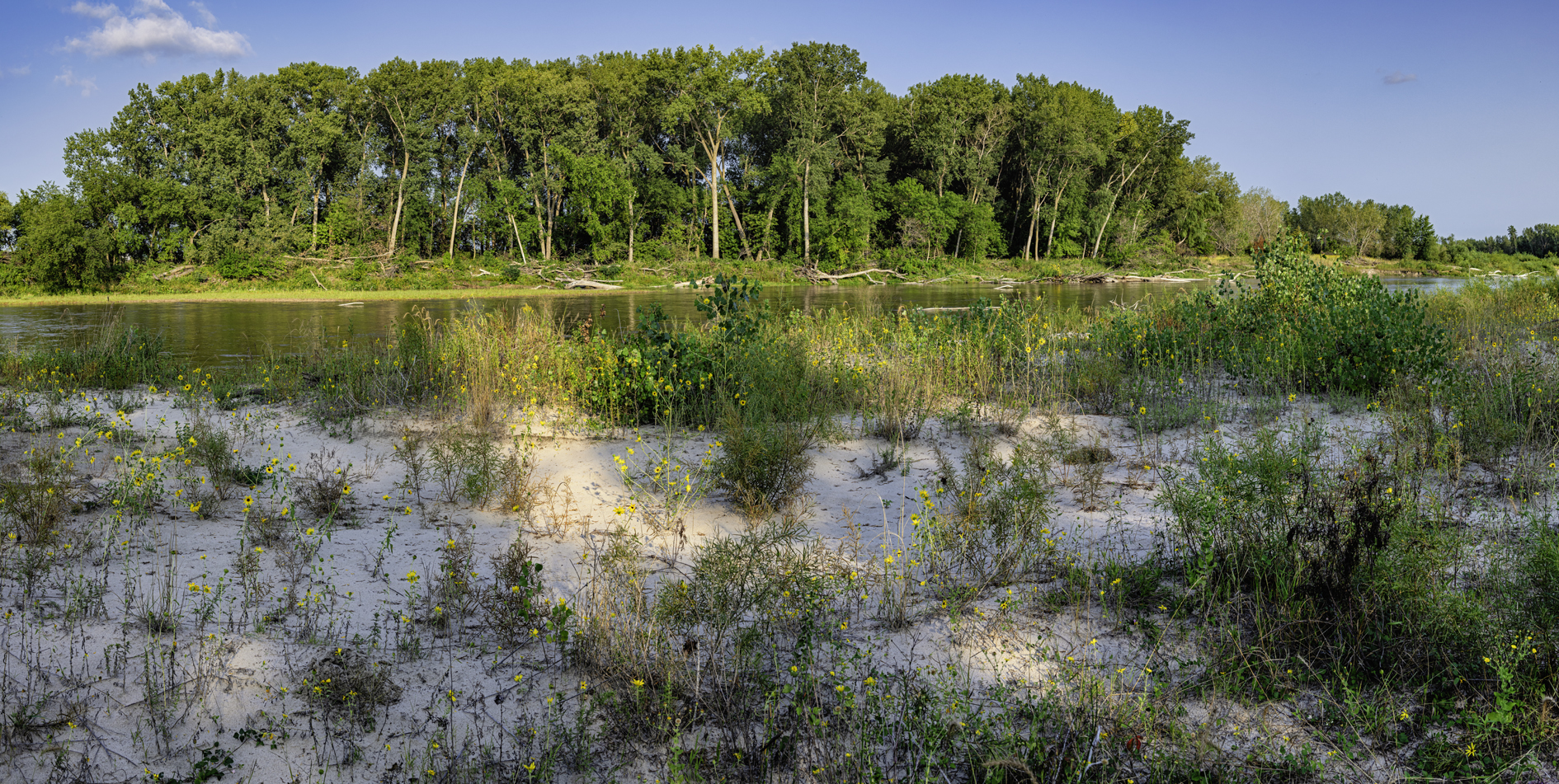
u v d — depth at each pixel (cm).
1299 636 402
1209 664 393
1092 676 375
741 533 567
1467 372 884
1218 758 327
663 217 5716
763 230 5741
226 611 438
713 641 422
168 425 878
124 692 359
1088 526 574
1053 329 1364
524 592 444
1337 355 939
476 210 5550
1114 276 5353
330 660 394
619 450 792
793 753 337
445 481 663
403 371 1074
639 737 351
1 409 916
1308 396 922
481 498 641
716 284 1027
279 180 5169
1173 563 498
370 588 479
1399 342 906
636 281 4866
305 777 319
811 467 726
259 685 371
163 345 1535
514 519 603
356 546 542
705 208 5794
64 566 484
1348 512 464
